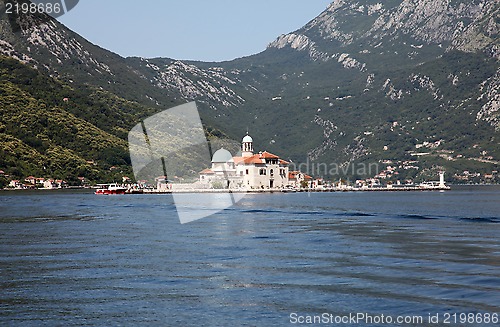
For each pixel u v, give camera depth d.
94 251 75.50
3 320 43.81
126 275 59.41
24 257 70.62
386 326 42.31
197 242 84.88
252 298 49.97
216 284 55.22
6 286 54.44
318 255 72.19
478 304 47.44
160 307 47.22
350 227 109.19
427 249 77.44
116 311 46.03
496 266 63.84
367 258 69.81
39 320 43.78
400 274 59.56
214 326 42.38
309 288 53.44
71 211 154.75
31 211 154.25
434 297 49.75
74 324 42.88
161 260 68.25
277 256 71.31
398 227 109.56
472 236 92.81
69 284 55.19
